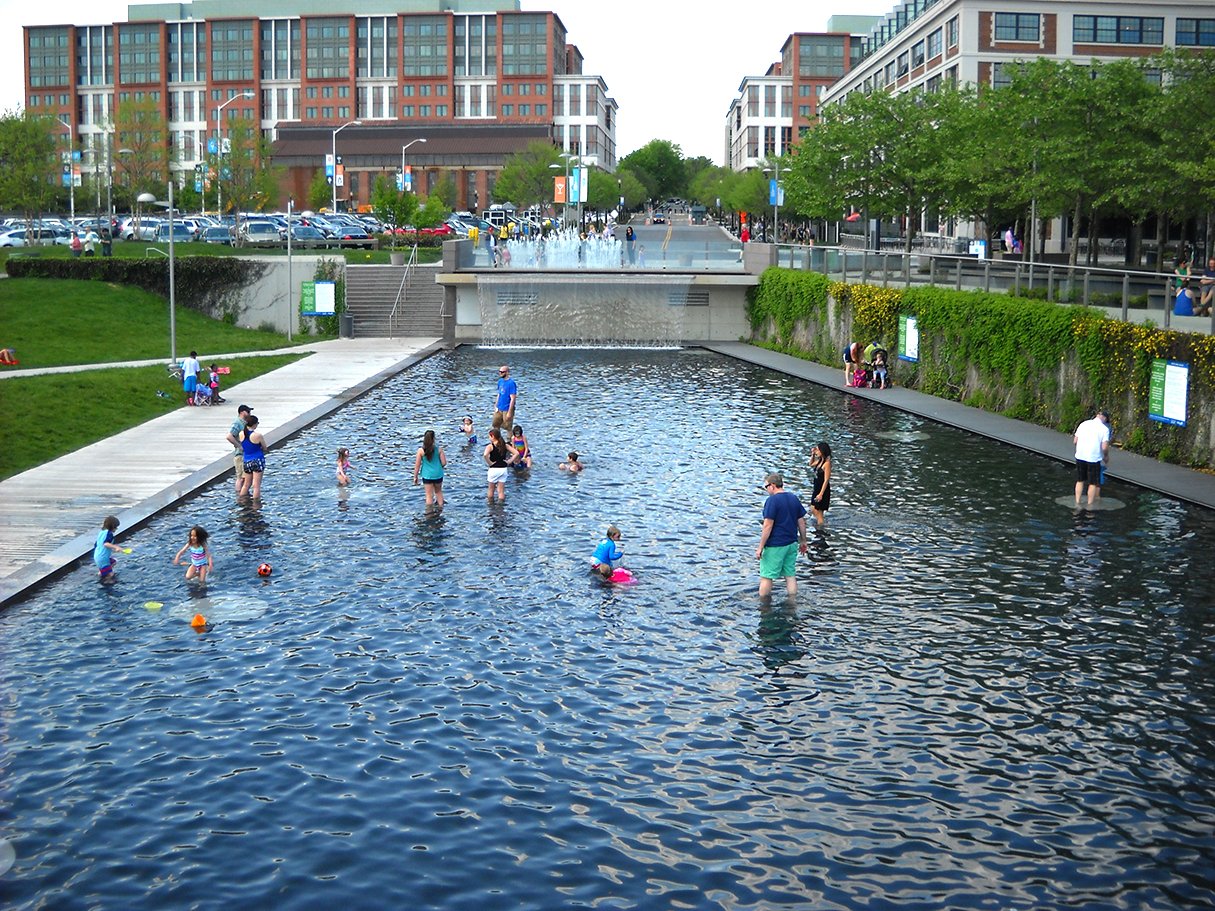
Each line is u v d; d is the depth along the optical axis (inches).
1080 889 495.2
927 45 4079.7
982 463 1295.5
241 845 528.1
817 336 2218.3
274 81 7677.2
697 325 2628.0
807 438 1441.9
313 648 757.9
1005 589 869.8
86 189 5157.5
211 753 614.9
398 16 7564.0
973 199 2539.4
